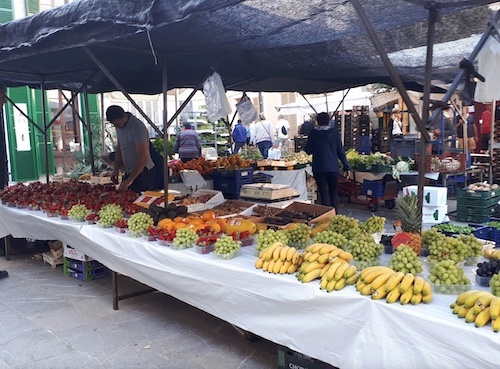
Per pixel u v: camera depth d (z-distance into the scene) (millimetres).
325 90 8859
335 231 3416
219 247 3254
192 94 4539
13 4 11984
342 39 4797
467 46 5332
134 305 4543
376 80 7676
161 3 2904
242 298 3004
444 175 8625
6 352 3623
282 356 3033
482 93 3576
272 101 22062
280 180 8430
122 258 4020
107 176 7641
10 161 12266
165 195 4375
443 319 2084
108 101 15328
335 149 7531
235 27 3695
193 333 3906
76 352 3602
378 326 2301
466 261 2791
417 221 3084
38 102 12719
